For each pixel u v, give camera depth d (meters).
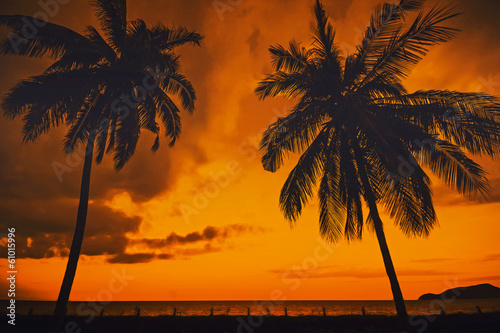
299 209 14.83
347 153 14.70
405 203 13.22
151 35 17.47
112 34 16.88
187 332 17.88
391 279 13.12
